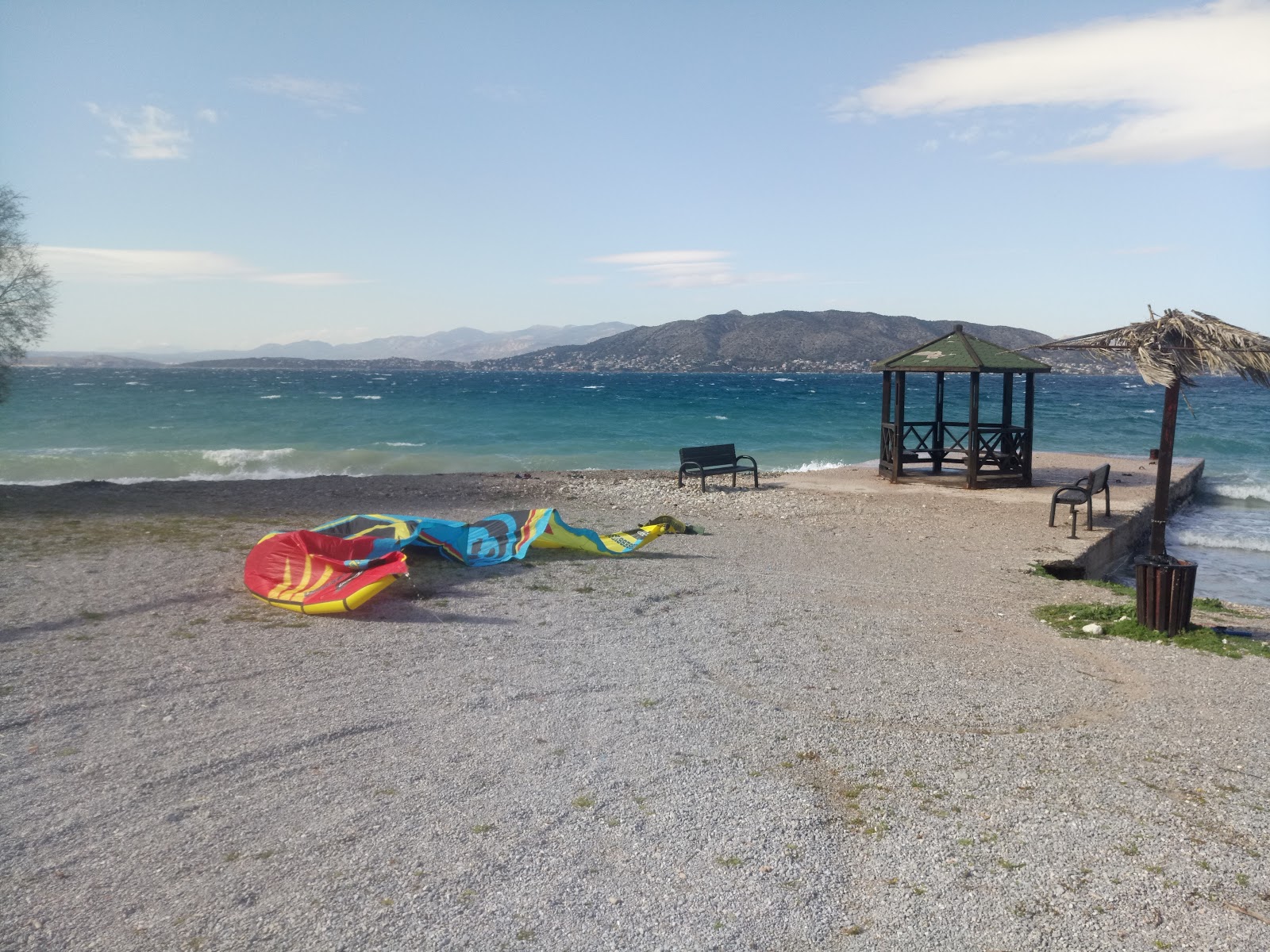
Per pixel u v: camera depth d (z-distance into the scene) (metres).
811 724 5.60
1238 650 7.43
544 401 70.38
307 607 7.94
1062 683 6.51
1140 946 3.35
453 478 20.00
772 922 3.47
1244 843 4.14
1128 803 4.55
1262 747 5.31
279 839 4.02
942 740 5.38
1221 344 7.38
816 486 18.30
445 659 6.77
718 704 5.92
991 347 18.73
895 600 9.15
